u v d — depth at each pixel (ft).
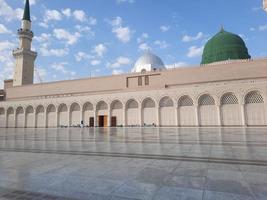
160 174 15.60
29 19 169.58
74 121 133.18
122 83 132.36
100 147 31.30
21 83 163.53
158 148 28.99
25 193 12.35
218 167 17.34
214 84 100.63
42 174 16.25
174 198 11.04
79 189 12.82
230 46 132.87
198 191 11.94
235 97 96.07
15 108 151.84
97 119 126.52
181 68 119.14
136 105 118.11
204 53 144.66
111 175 15.62
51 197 11.73
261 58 102.78
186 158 21.31
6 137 55.62
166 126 108.78
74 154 25.21
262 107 90.68
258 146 29.58
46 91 154.10
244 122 91.97
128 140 41.83
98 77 139.95
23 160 21.93
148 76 127.03
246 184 12.96
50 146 33.50
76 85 145.38
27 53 166.20
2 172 16.98
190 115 104.42
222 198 10.87
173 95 107.55
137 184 13.44
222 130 72.18
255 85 91.61
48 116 141.69
